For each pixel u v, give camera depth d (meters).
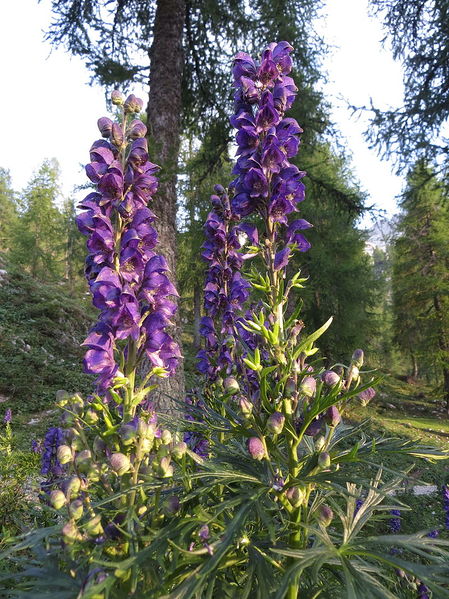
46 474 3.03
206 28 9.90
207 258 3.10
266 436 1.73
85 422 1.62
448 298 24.86
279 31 9.68
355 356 1.76
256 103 2.09
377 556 1.43
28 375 13.52
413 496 6.12
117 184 1.69
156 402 6.26
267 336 1.70
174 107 8.23
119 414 1.83
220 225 3.03
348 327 16.34
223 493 1.99
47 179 40.88
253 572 1.54
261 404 1.78
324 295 16.34
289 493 1.55
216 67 10.34
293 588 1.49
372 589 1.36
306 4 9.59
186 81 10.53
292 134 2.05
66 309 20.34
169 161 7.43
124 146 1.79
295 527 1.63
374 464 1.57
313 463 1.68
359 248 17.42
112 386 1.66
